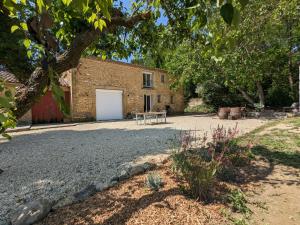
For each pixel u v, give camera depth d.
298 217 2.78
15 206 3.09
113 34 3.73
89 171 4.52
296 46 17.39
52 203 2.88
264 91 20.86
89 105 15.96
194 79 16.23
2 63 5.45
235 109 14.99
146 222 2.50
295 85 19.28
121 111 18.28
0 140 8.34
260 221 2.68
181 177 3.73
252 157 5.08
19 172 4.54
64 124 13.49
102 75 16.75
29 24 1.89
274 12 5.16
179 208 2.80
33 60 4.59
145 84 20.64
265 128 9.46
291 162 4.82
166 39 3.70
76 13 2.56
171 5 2.97
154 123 13.65
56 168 4.77
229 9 0.82
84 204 2.93
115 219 2.56
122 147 6.71
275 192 3.43
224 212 2.78
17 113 1.75
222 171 3.86
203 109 23.70
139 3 3.12
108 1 1.13
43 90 1.84
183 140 4.87
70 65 2.08
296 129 8.71
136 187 3.43
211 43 2.08
